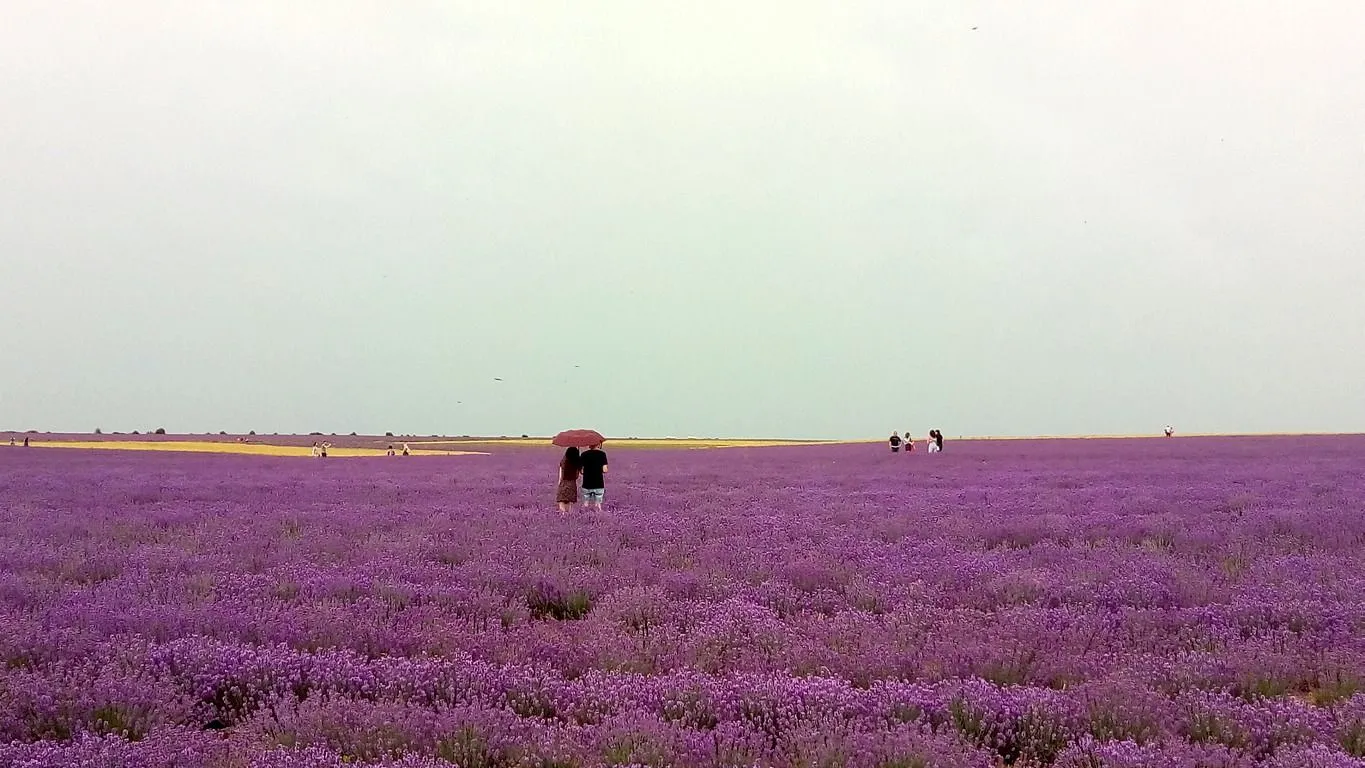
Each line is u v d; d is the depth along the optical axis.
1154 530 13.65
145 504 20.14
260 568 11.03
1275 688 5.85
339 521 15.84
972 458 45.69
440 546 12.30
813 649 6.63
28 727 4.99
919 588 9.03
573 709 5.32
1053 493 21.89
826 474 33.44
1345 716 5.04
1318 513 15.23
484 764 4.55
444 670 5.93
